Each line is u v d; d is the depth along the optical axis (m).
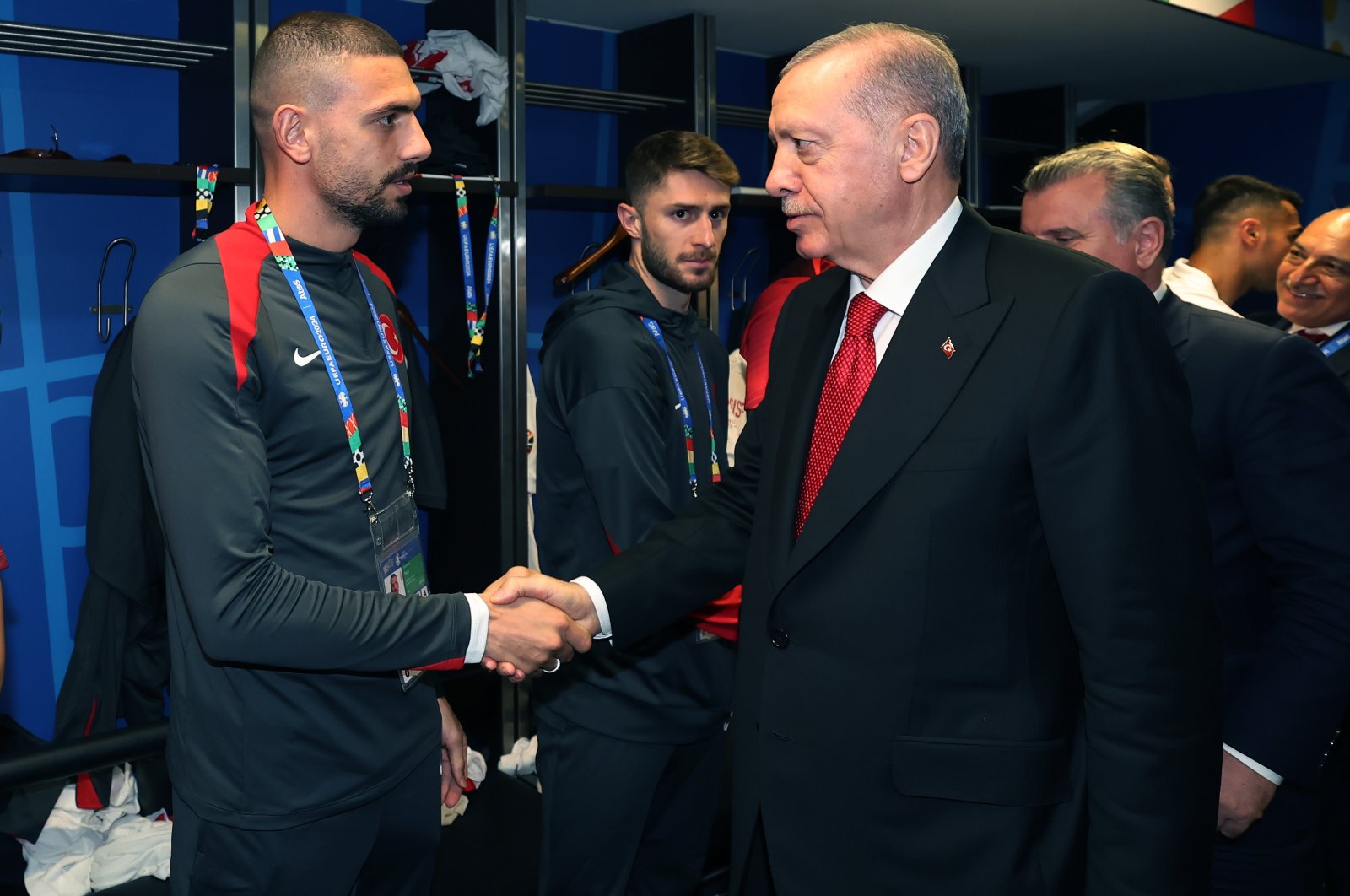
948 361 1.12
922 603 1.12
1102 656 1.05
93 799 2.36
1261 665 1.44
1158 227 1.61
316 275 1.52
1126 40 3.69
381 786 1.55
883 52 1.15
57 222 2.56
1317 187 4.68
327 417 1.46
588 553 2.15
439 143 2.75
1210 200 2.80
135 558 2.32
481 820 2.69
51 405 2.60
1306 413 1.45
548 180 3.43
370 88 1.47
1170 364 1.10
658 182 2.18
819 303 1.39
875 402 1.15
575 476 2.16
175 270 1.38
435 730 1.68
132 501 2.31
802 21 3.38
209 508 1.31
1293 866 1.59
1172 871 1.03
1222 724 1.08
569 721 2.08
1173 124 5.17
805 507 1.24
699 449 2.21
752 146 3.98
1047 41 3.73
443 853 2.53
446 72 2.73
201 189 2.30
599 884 2.11
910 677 1.13
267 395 1.41
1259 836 1.57
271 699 1.45
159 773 2.47
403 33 3.07
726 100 3.85
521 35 2.83
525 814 2.73
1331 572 1.40
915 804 1.14
